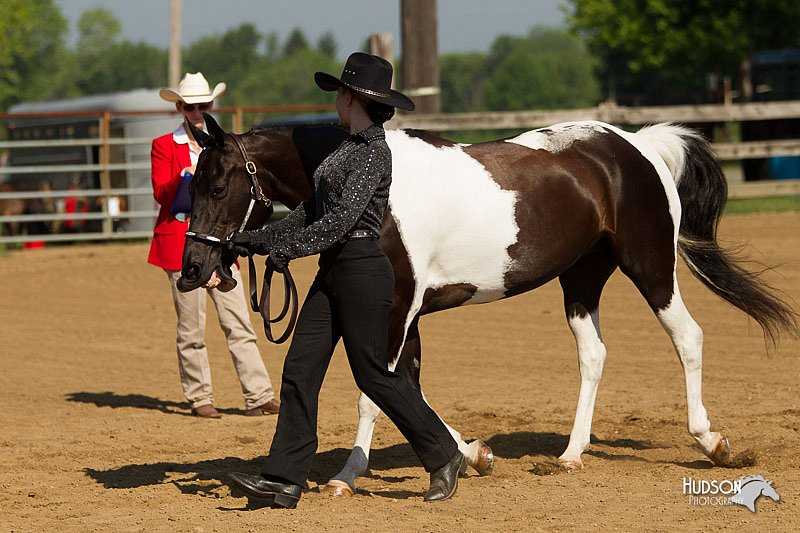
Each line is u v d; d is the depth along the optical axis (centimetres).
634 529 702
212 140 791
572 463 898
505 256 845
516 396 1206
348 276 739
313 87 18200
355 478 820
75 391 1305
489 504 773
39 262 2573
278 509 765
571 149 892
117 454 990
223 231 797
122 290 2155
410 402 761
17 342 1639
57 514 775
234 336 1157
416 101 2525
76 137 3216
